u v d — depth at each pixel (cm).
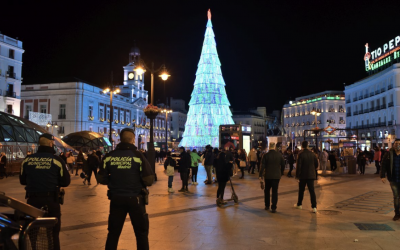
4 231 295
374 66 6438
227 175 970
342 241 596
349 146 2861
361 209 907
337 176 2056
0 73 4716
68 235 638
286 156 3105
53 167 458
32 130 3106
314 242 590
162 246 569
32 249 324
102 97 6306
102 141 4256
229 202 1037
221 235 638
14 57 5000
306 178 873
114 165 434
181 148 1352
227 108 5069
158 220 770
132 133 462
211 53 5131
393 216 812
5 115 2966
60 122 5678
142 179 438
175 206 965
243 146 3219
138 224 436
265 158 887
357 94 6862
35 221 315
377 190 1334
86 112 5809
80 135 4131
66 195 1241
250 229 684
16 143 2817
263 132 11975
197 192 1306
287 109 9662
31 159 459
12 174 2333
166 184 1631
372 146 6022
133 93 7756
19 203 320
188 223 739
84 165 1662
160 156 4181
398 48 5662
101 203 1038
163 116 9150
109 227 433
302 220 768
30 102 5909
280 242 591
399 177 764
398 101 5341
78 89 5659
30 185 451
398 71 5350
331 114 8219
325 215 825
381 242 590
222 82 5109
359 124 6700
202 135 4812
